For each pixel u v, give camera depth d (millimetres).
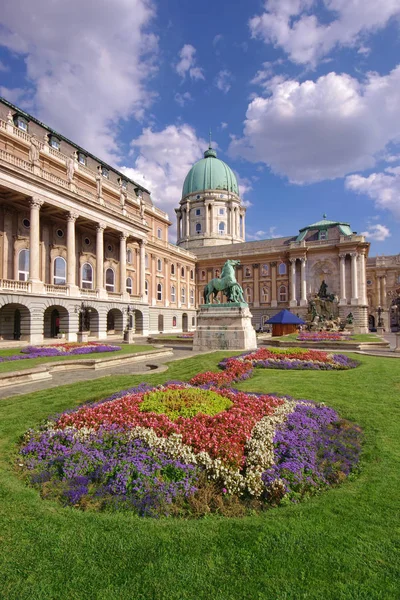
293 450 6043
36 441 6668
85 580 3357
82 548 3805
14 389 12141
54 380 14055
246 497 5047
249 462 5609
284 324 49094
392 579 3371
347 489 5156
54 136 41531
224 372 13539
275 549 3787
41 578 3389
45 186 33531
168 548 3807
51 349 23297
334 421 8188
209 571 3467
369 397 10477
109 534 4047
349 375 14273
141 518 4398
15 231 35406
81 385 12281
